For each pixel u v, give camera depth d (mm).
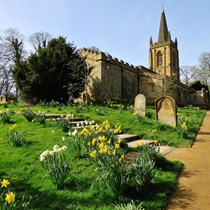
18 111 14906
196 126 13938
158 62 60969
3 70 38469
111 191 4121
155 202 3920
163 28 61938
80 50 31688
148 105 29688
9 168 5316
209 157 7195
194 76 54938
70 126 9281
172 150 8250
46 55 25375
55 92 25578
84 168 5320
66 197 4000
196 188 4656
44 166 5016
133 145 8039
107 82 30469
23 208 3428
